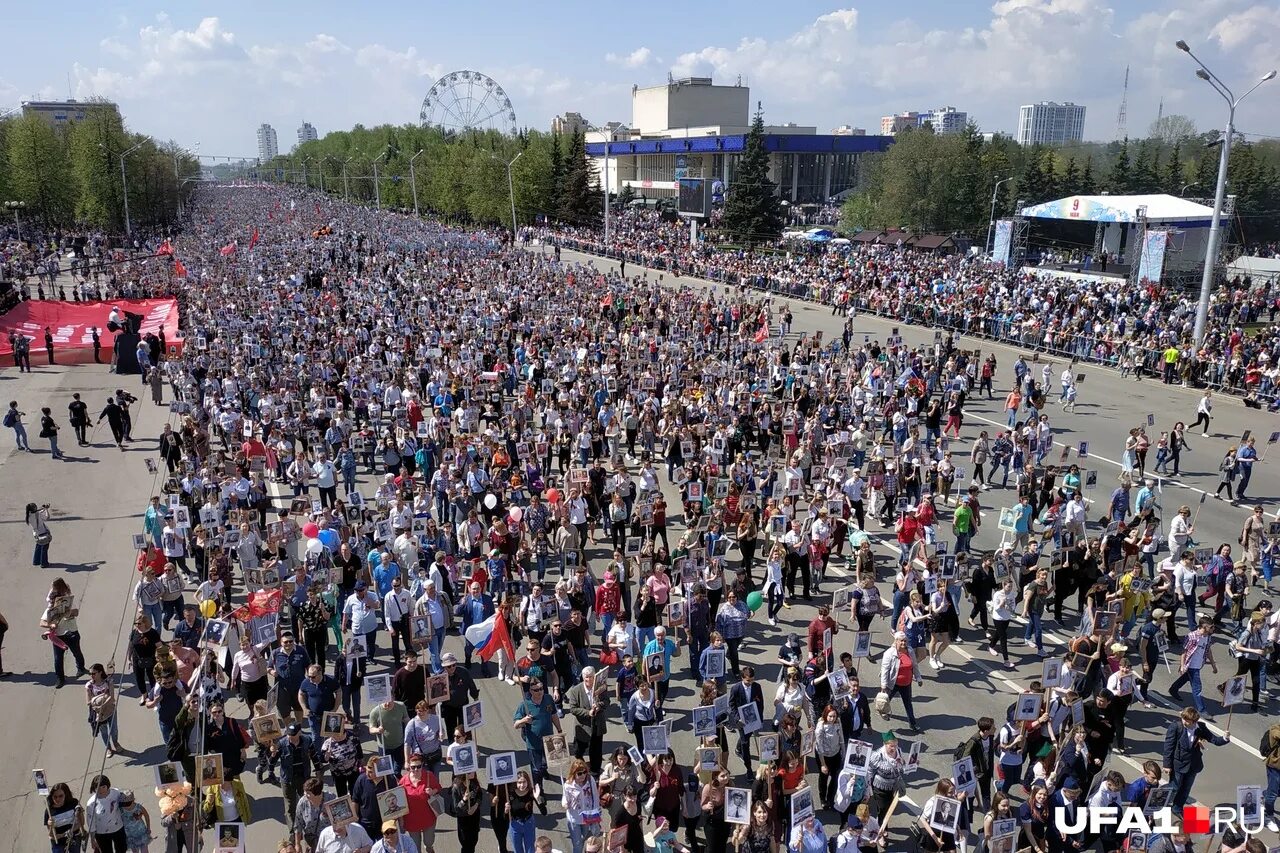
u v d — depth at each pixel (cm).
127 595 2008
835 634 1816
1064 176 9944
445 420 2969
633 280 6269
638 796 1177
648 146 13362
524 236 10119
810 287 6294
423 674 1385
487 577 1727
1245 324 5078
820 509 2005
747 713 1298
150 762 1418
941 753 1430
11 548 2264
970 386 3694
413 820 1125
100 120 9900
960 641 1811
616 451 2808
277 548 1881
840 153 12312
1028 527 2139
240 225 11562
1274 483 2744
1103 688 1428
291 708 1396
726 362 3891
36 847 1243
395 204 15812
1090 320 4603
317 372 3362
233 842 1034
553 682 1470
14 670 1691
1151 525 2030
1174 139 13588
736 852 1072
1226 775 1394
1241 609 1806
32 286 6675
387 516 1995
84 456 3017
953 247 8400
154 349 4141
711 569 1756
